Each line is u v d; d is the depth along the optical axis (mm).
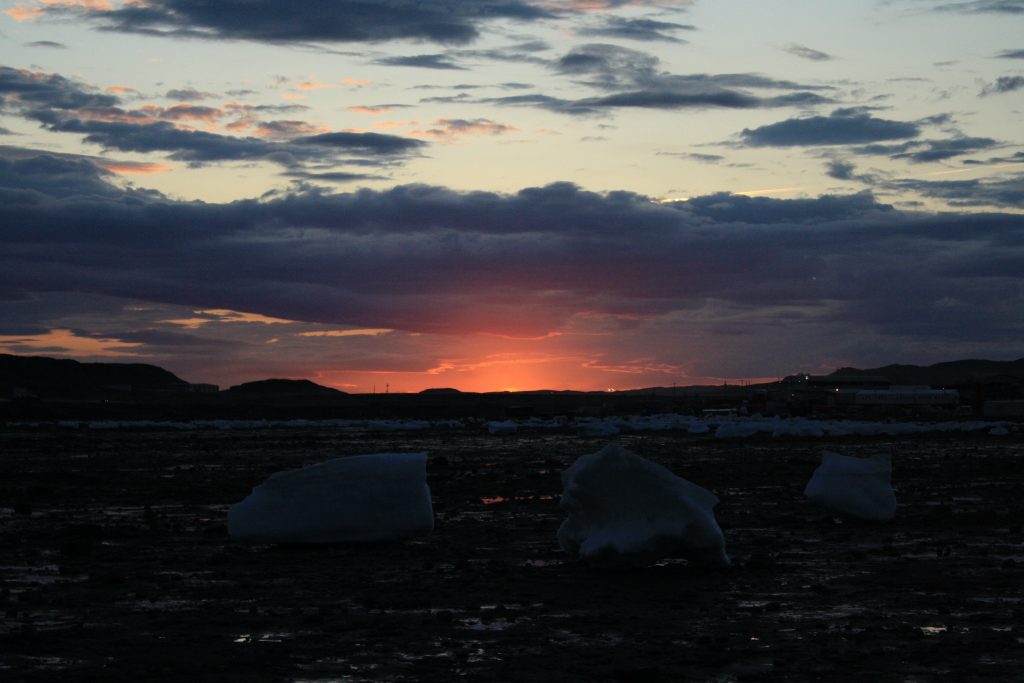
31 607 15422
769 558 19344
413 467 22172
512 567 19078
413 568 18969
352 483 21703
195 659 12297
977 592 16438
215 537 23516
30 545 22250
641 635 13500
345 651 12711
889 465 25922
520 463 51781
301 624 14242
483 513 28844
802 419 125938
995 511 28172
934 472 42750
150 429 116062
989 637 13203
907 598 15961
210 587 17094
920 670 11609
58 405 177000
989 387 186250
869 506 25344
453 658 12336
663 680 11328
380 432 105438
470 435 95750
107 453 64062
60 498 34000
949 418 137750
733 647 12805
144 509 30359
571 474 19734
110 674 11602
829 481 25781
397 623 14281
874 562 19500
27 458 58812
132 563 19719
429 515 22125
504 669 11828
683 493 18453
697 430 91312
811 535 23516
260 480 41406
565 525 20094
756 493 33969
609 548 18188
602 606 15461
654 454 58969
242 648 12844
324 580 17734
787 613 14883
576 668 11859
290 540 21141
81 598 16109
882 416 144625
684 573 18281
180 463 53562
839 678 11312
